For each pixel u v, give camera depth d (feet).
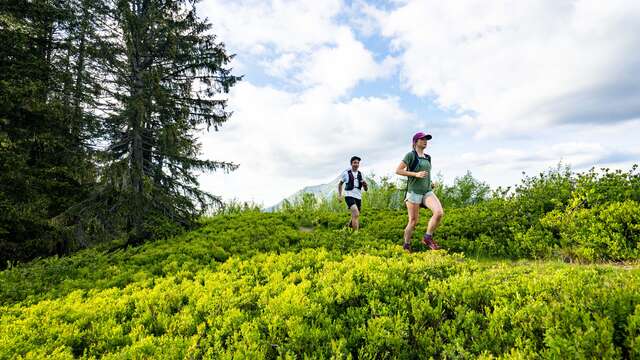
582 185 31.91
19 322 17.31
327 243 28.99
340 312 15.02
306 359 11.12
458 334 11.96
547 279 13.79
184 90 47.93
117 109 39.14
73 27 41.22
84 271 27.78
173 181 41.42
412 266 18.19
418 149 25.93
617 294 11.16
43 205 38.68
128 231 38.34
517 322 11.60
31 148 41.42
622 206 25.23
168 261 28.50
